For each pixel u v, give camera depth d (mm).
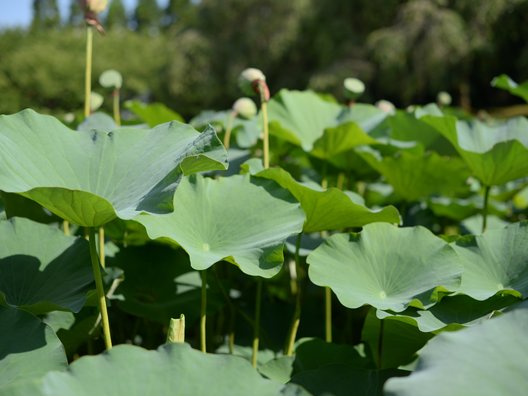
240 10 20438
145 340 2473
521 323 1251
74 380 1235
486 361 1185
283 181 1913
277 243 1680
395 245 1857
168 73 21219
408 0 18031
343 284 1751
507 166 2320
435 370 1170
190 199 1802
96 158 1726
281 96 2947
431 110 2982
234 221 1809
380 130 2977
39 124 1688
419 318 1671
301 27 19312
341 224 1994
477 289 1784
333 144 2652
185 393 1261
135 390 1249
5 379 1419
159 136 1760
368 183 3586
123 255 2240
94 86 20609
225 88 20641
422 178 2693
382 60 16688
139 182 1651
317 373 1619
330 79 17828
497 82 3143
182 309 2127
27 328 1501
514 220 3648
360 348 2107
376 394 1569
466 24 16719
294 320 2043
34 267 1755
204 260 1622
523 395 1135
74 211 1462
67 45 24219
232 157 2762
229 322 2486
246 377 1298
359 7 18797
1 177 1449
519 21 16531
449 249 1810
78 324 1804
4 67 20312
